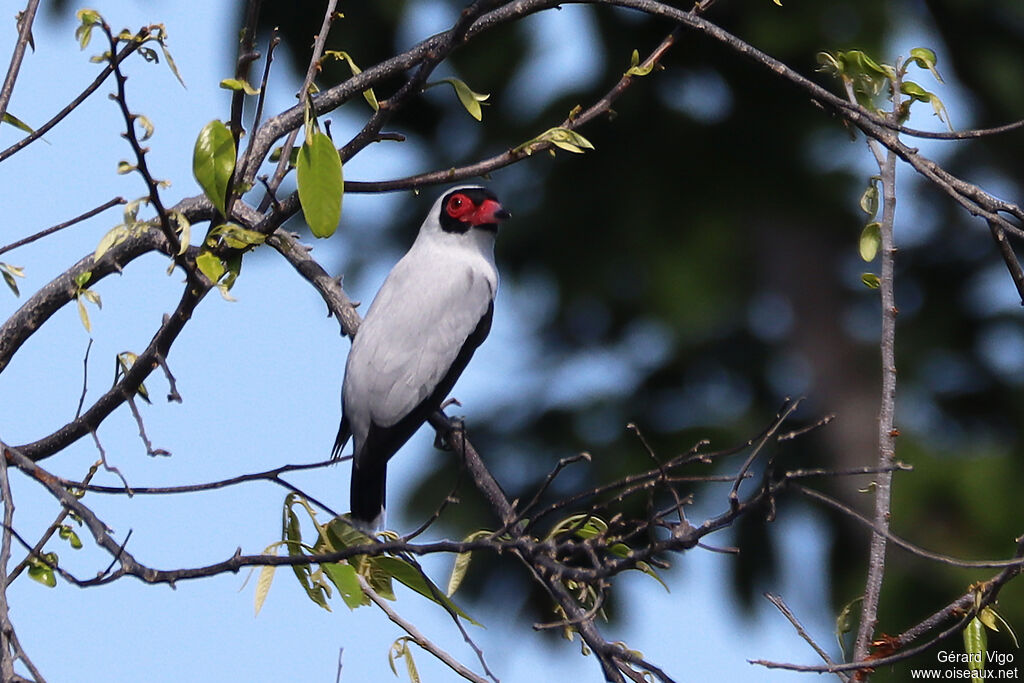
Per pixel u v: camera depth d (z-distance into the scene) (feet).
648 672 17.95
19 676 15.37
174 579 16.11
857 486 46.19
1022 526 42.91
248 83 17.93
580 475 46.60
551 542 17.04
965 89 47.75
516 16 22.97
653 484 16.44
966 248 50.44
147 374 19.47
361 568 18.43
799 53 42.37
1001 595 40.34
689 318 44.93
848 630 19.01
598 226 46.68
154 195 17.48
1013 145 48.29
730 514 16.08
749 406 48.85
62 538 18.78
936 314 50.06
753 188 46.37
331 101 22.63
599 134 46.52
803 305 50.34
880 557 18.07
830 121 45.47
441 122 48.93
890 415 18.90
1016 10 46.11
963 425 48.24
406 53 22.90
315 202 17.46
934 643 17.56
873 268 50.85
